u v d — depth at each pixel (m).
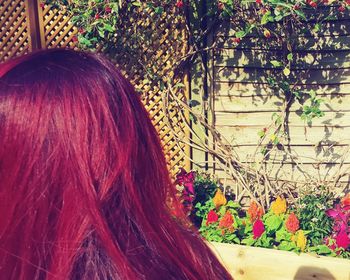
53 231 0.63
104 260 0.63
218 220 3.40
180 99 4.52
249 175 4.33
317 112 3.98
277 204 3.38
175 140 4.51
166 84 4.51
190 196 3.63
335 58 4.16
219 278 0.85
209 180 4.20
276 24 4.15
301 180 4.31
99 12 4.14
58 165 0.63
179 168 4.38
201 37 4.30
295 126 4.33
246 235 3.39
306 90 4.27
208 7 4.13
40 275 0.62
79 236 0.62
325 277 2.84
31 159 0.63
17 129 0.64
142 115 0.74
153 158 0.73
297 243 3.03
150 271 0.66
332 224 3.38
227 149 4.36
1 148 0.64
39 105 0.65
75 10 4.23
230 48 4.30
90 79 0.69
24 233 0.63
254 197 4.11
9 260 0.63
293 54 4.23
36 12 4.80
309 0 3.65
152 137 0.75
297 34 4.14
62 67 0.70
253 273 3.04
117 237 0.65
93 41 4.36
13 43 4.95
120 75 0.73
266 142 4.37
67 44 4.77
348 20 4.07
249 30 3.83
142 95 4.60
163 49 4.47
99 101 0.67
